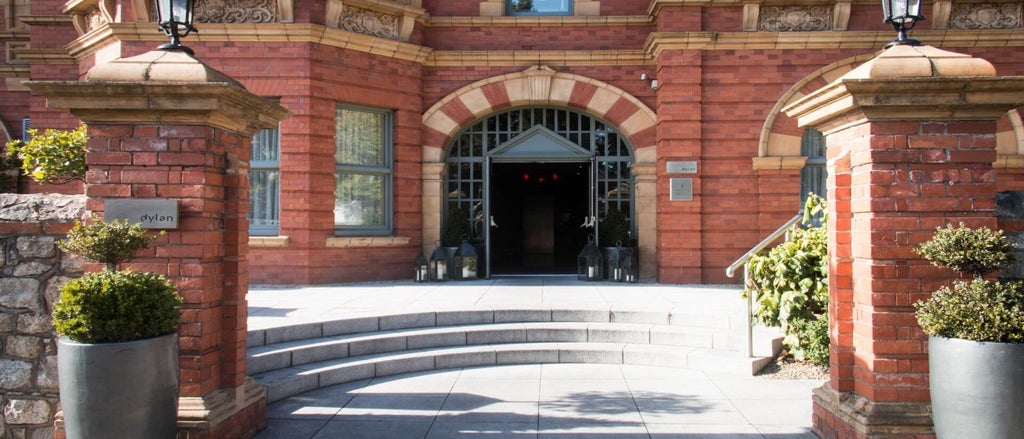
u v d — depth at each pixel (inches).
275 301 346.6
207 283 175.9
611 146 494.3
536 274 512.4
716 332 292.7
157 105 168.9
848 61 440.5
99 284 152.3
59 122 504.4
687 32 438.6
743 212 445.4
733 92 445.4
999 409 142.0
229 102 174.2
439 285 432.1
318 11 426.9
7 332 187.2
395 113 464.8
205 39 420.2
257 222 439.2
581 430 200.5
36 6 504.1
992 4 443.5
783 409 220.8
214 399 175.9
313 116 424.8
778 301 262.2
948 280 165.8
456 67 478.9
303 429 202.4
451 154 495.5
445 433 198.2
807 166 459.8
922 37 438.9
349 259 440.5
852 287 181.2
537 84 475.8
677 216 444.1
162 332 158.6
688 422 207.8
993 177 166.6
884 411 165.3
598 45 478.6
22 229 187.3
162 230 172.7
